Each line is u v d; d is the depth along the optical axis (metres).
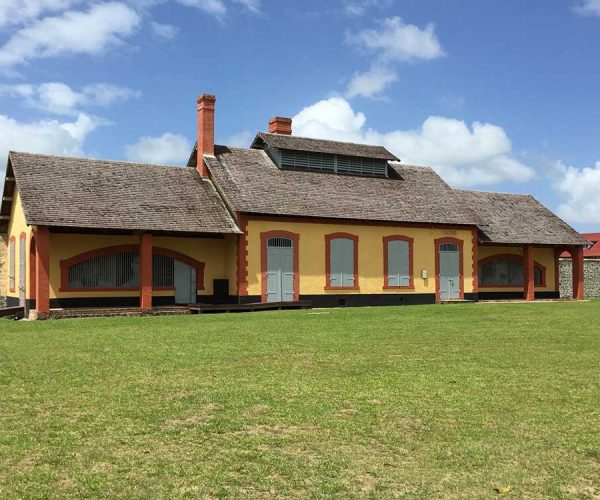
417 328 18.23
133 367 11.68
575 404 8.77
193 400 9.02
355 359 12.52
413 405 8.71
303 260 29.50
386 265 31.58
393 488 5.85
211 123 30.81
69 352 13.69
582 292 37.97
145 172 29.28
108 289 26.91
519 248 37.91
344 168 33.31
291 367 11.63
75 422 7.95
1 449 6.91
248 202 28.19
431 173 36.75
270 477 6.10
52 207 24.64
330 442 7.14
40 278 23.91
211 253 29.41
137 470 6.29
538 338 15.79
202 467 6.36
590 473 6.23
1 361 12.47
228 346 14.45
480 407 8.61
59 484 5.94
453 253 33.56
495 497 5.66
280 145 31.31
